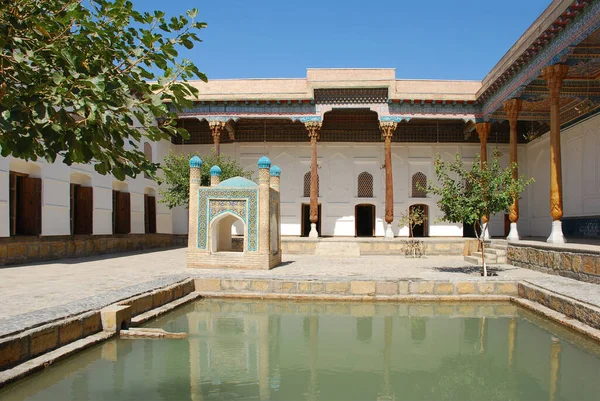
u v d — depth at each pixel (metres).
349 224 18.05
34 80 2.59
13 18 2.50
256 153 18.38
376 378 4.17
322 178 18.23
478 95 15.02
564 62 10.23
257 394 3.75
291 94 15.45
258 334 5.61
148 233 16.11
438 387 3.94
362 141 18.27
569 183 14.62
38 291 6.21
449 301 7.59
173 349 4.92
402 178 18.16
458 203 8.70
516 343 5.25
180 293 7.37
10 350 3.79
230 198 9.59
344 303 7.52
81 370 4.23
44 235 10.71
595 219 13.05
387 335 5.64
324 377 4.18
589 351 4.92
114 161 2.83
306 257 13.39
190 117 15.96
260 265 9.48
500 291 7.69
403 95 15.25
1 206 9.41
